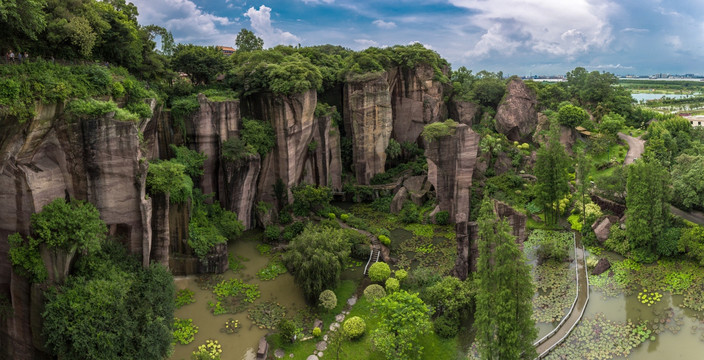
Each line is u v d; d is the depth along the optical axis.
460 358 34.12
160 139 50.62
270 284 44.53
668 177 49.34
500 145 73.19
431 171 59.94
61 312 27.73
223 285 43.97
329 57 76.50
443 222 58.81
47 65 33.06
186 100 50.94
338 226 55.34
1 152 27.78
